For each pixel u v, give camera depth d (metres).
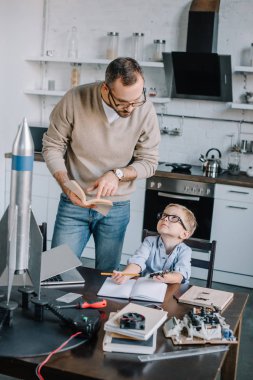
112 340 1.60
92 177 2.69
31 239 1.72
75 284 2.13
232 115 4.98
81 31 5.34
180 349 1.62
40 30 5.46
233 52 4.89
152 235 2.71
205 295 2.07
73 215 2.75
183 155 5.18
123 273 2.19
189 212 2.53
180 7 5.00
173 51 4.69
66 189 2.42
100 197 2.62
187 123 5.12
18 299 1.90
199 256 4.50
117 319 1.67
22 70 5.25
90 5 5.27
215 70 4.65
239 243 4.39
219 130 5.04
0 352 1.52
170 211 2.51
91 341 1.63
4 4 4.80
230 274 4.47
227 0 4.82
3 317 1.67
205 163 4.58
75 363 1.50
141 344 1.59
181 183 4.47
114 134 2.59
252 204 4.30
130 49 5.21
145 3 5.10
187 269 2.39
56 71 5.52
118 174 2.54
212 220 4.43
